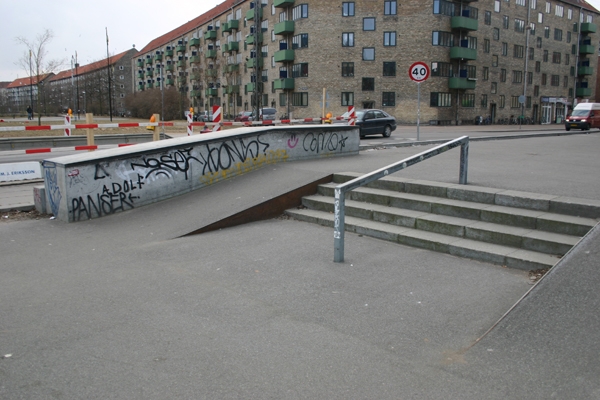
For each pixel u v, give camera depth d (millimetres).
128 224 7492
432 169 8992
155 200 8492
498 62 55812
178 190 8742
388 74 48750
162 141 9047
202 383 3205
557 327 3586
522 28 58562
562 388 3037
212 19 76562
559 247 5262
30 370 3365
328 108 50156
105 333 3939
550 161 10258
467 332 3881
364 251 5984
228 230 7113
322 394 3078
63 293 4820
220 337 3863
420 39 47969
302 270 5375
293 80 53094
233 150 9383
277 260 5730
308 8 50031
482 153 11891
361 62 49000
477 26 49781
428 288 4793
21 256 6066
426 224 6395
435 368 3365
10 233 7141
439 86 49156
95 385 3180
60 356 3562
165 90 70062
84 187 7738
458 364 3396
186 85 89500
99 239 6793
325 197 8109
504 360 3387
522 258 5215
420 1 47562
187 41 87562
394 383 3191
